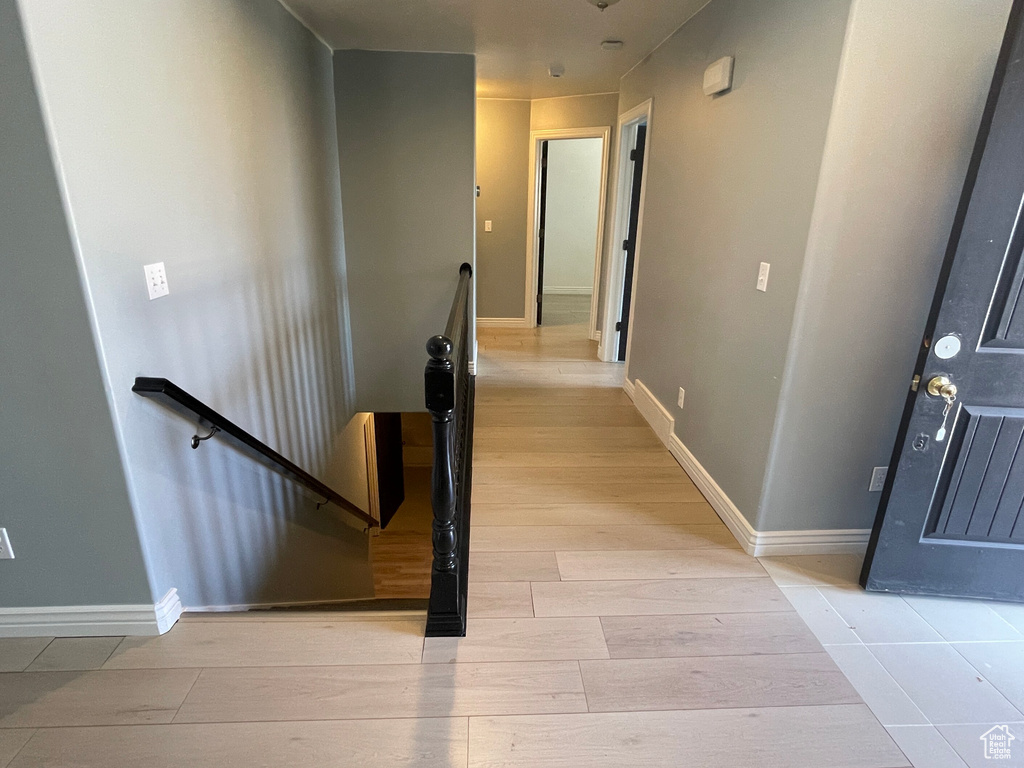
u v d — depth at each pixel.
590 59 3.76
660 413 3.37
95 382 1.49
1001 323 1.72
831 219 1.82
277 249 2.74
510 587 2.07
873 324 1.96
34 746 1.43
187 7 1.88
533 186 5.68
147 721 1.50
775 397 2.08
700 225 2.75
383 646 1.77
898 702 1.61
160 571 1.79
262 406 2.59
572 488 2.80
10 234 1.34
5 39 1.21
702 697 1.62
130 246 1.58
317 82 3.30
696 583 2.11
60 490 1.61
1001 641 1.85
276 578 2.65
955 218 1.68
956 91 1.70
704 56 2.66
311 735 1.48
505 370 4.71
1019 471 1.86
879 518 1.99
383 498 5.22
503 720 1.53
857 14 1.61
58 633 1.78
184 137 1.87
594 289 5.59
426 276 4.09
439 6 2.71
